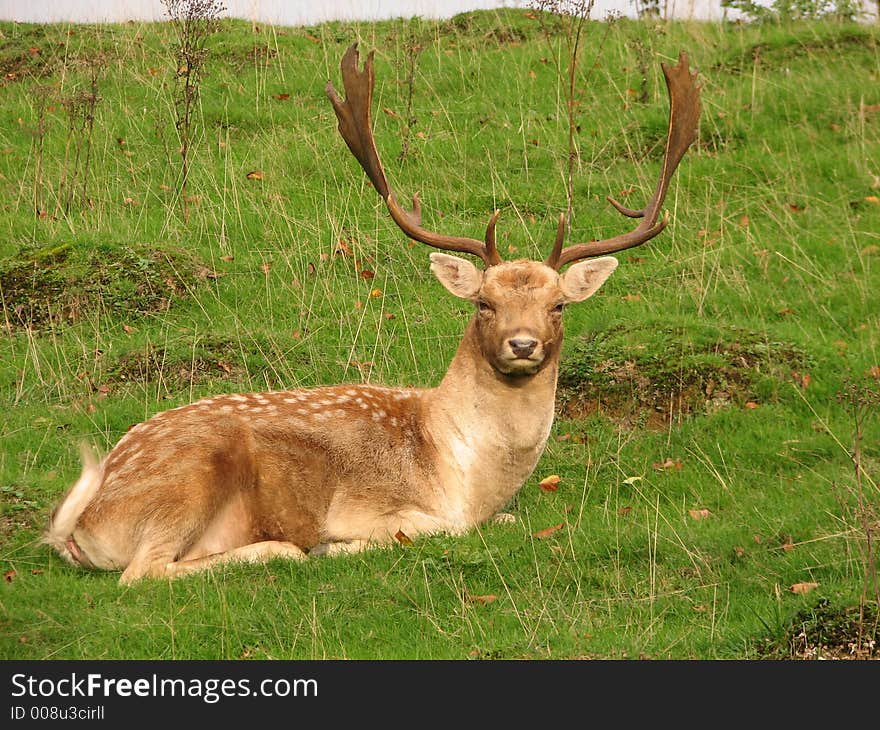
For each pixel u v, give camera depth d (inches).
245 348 673.0
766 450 573.6
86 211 845.2
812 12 1147.3
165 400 630.5
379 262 788.6
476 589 456.4
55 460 567.8
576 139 934.4
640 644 408.2
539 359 480.1
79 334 697.6
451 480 507.5
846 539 464.4
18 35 1144.8
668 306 721.6
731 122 943.0
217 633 420.2
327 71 1058.1
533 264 499.2
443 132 956.0
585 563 476.7
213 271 759.1
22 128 964.0
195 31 1002.1
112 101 1016.2
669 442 590.9
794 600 426.0
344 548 483.5
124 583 450.3
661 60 1045.2
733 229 815.1
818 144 914.1
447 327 709.3
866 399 601.6
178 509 461.4
